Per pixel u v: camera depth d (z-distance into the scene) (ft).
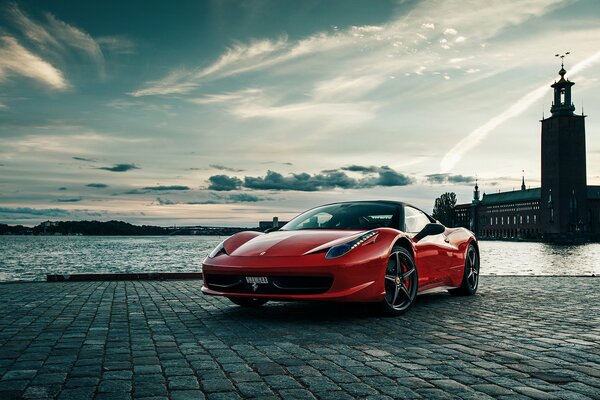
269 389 7.55
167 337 11.57
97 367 8.81
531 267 116.16
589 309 16.44
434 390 7.52
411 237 16.65
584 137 444.55
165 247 296.30
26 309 16.05
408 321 14.03
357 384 7.80
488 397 7.20
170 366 8.89
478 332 12.29
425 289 16.97
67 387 7.63
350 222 16.92
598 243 465.47
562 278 30.04
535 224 534.37
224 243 16.26
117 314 15.11
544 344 10.83
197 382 7.91
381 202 18.11
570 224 440.45
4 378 8.09
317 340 11.27
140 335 11.79
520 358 9.53
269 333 12.12
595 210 504.84
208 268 15.01
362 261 14.01
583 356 9.71
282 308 16.62
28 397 7.16
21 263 121.80
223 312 15.69
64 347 10.43
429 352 10.04
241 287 14.40
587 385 7.79
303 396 7.22
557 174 444.55
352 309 16.42
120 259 142.00
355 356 9.68
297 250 14.30
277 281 13.97
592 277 30.89
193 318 14.44
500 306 17.24
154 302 17.99
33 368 8.73
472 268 21.01
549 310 16.26
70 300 18.44
